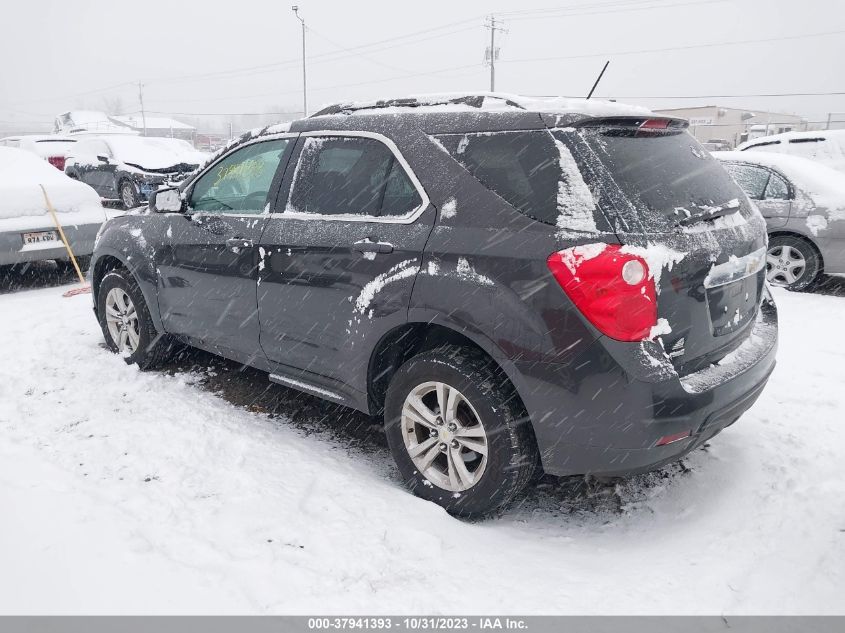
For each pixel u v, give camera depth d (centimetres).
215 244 381
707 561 259
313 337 333
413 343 318
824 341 513
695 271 256
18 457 326
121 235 452
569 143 260
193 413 388
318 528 272
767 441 349
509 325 256
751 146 1055
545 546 275
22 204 668
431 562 255
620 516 300
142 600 225
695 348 263
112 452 336
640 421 241
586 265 239
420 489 301
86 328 554
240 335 377
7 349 499
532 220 257
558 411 253
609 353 239
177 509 284
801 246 679
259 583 238
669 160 281
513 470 271
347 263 310
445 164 289
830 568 249
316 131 351
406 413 300
